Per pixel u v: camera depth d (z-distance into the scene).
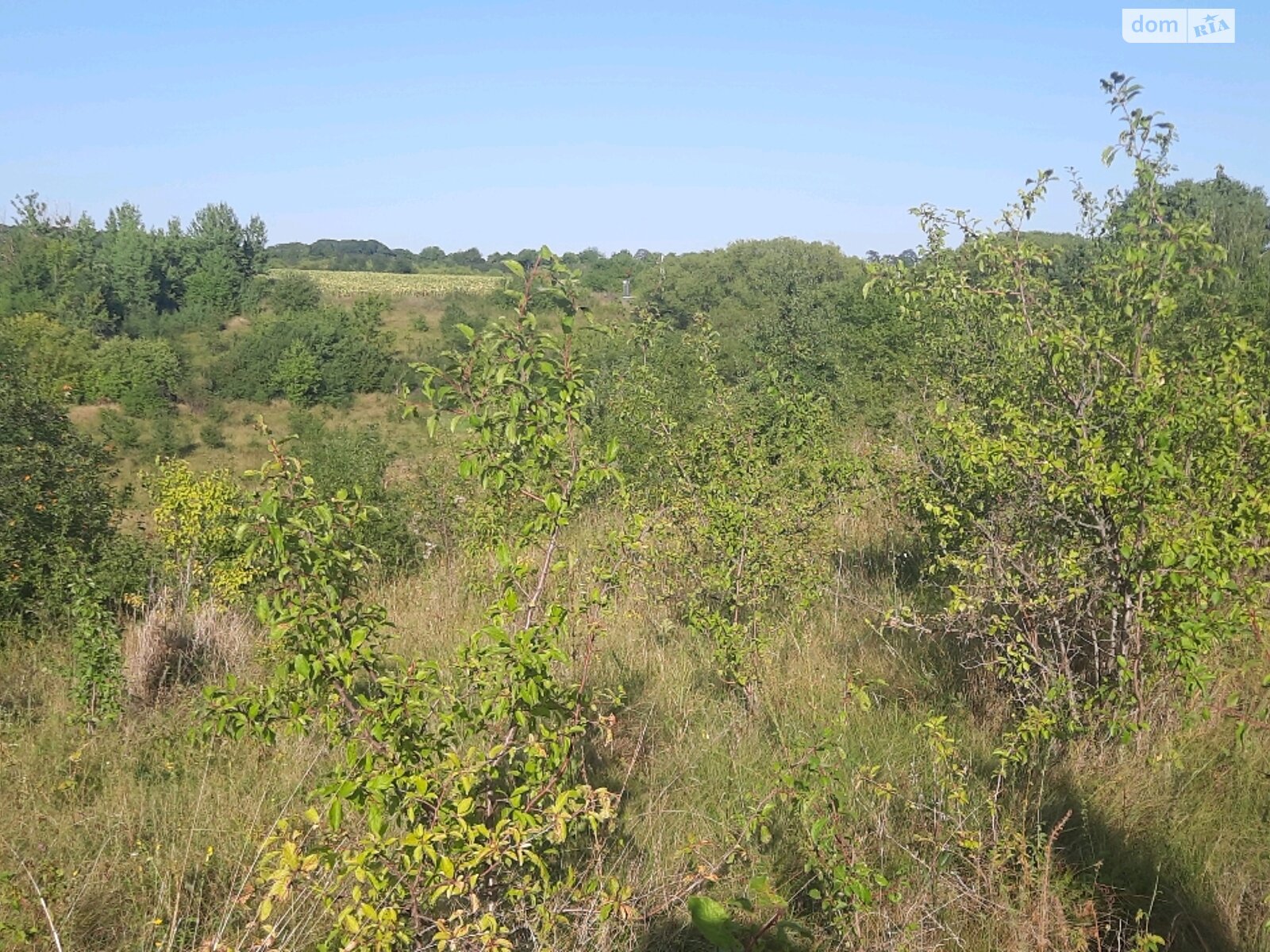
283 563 3.64
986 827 4.47
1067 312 6.46
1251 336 6.30
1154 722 5.15
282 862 3.31
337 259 125.12
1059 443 5.18
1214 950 3.76
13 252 62.00
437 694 3.66
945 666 6.43
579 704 3.98
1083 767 4.95
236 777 5.62
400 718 3.53
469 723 3.73
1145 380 5.27
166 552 10.13
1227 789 4.77
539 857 3.49
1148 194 6.06
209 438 39.97
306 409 46.41
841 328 19.25
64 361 43.56
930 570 6.15
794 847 4.50
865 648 6.93
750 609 6.74
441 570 10.46
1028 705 5.26
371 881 3.17
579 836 4.35
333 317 55.44
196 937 4.03
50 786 5.56
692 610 6.69
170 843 4.82
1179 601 4.81
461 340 53.97
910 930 3.60
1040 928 3.64
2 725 6.48
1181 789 4.75
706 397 9.77
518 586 4.45
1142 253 5.69
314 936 3.90
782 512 6.75
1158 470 4.69
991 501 5.71
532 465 4.18
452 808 3.37
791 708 6.16
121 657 6.94
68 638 8.76
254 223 79.88
